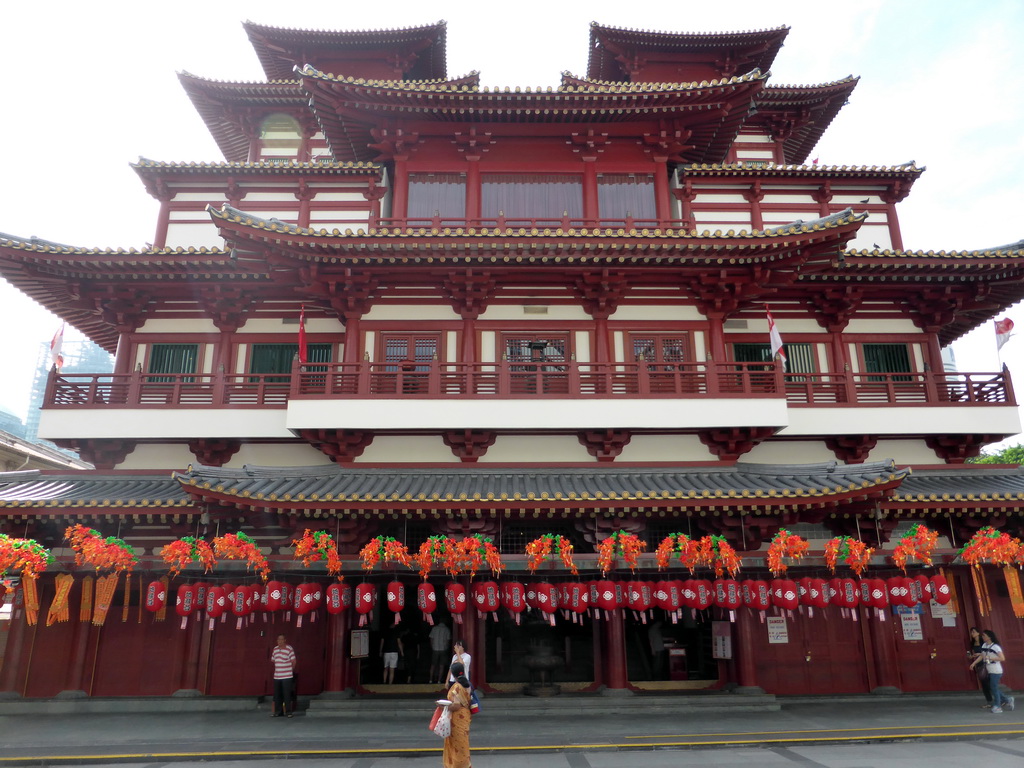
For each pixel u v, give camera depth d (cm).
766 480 2031
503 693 1967
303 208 2717
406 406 2119
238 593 1788
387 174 2748
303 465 2241
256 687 2039
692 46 3369
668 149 2636
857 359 2464
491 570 1847
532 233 2131
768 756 1455
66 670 2008
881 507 1936
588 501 1809
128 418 2186
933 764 1373
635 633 2119
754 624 2125
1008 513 2003
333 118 2572
